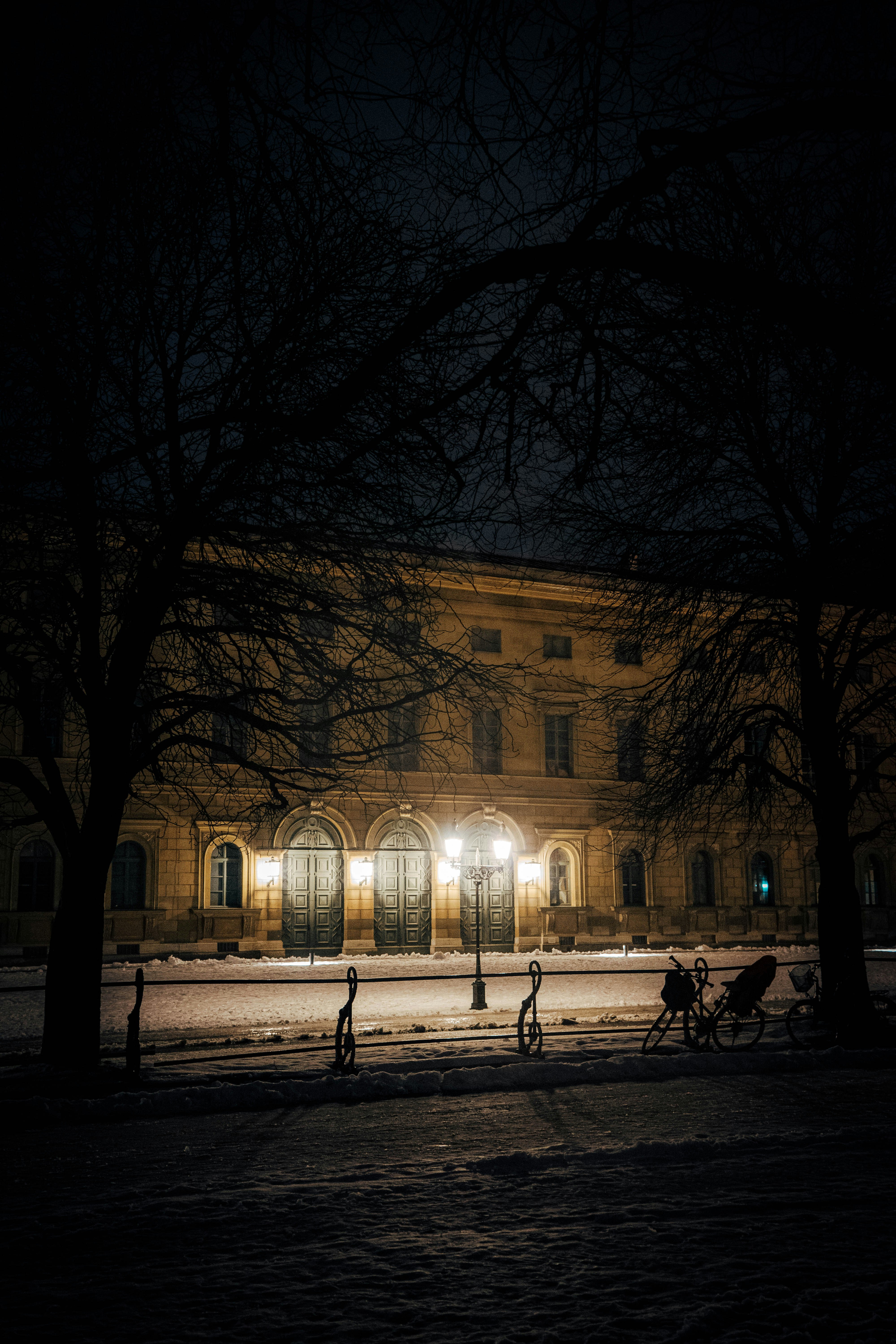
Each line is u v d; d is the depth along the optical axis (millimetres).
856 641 18078
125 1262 5789
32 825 34438
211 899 38031
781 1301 4988
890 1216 6570
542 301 5762
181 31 5500
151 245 11578
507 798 42250
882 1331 4602
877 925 49438
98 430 12805
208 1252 5965
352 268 10398
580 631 42969
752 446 14656
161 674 15719
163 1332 4707
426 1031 18312
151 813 36781
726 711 17797
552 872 43750
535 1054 14789
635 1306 4988
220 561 14172
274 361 10672
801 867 48938
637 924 44469
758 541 15641
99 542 13500
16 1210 7051
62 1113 10969
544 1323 4766
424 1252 5922
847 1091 12547
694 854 46656
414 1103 11812
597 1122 10508
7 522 12695
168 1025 20453
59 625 14062
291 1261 5781
